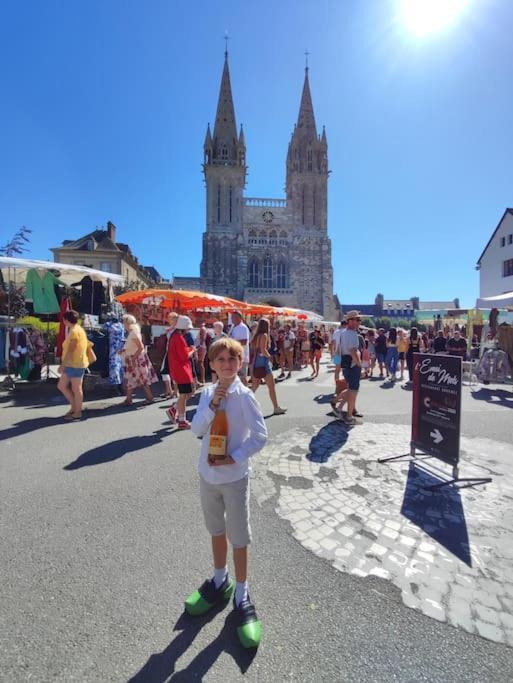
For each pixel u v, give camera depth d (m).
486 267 31.58
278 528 3.30
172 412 6.42
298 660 1.99
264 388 10.82
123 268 36.25
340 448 5.38
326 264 57.50
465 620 2.28
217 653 2.04
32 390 9.35
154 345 11.95
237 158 57.41
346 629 2.20
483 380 11.97
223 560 2.42
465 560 2.87
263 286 56.88
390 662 1.99
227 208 56.72
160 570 2.71
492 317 13.15
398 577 2.67
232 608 2.38
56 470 4.43
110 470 4.44
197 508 3.58
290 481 4.26
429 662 1.99
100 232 38.28
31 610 2.30
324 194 59.06
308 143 59.72
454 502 3.81
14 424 6.41
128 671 1.92
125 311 14.35
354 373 6.56
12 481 4.12
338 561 2.85
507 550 3.01
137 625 2.22
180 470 4.46
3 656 1.98
